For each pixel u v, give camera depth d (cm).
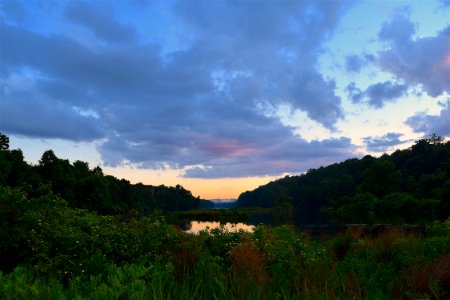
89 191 7919
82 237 542
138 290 365
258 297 373
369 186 13362
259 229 750
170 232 653
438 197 9662
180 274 445
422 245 798
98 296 344
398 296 475
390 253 811
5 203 549
